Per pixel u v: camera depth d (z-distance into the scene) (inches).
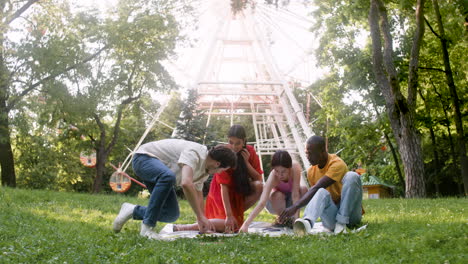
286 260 154.4
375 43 736.3
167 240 205.2
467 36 864.3
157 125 1603.1
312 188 231.6
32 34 917.2
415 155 723.4
